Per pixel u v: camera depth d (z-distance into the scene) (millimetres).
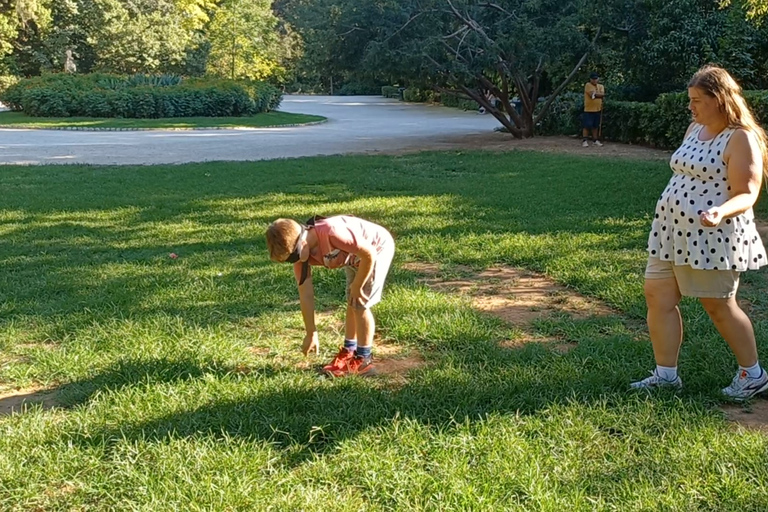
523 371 4137
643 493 2895
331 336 4883
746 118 3543
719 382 3947
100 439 3385
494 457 3166
